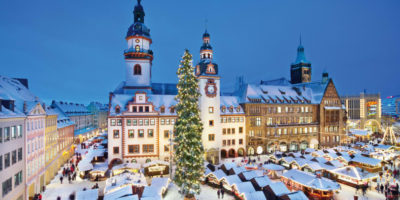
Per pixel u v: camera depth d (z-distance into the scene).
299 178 38.22
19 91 42.69
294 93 80.69
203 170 33.34
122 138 54.06
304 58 103.56
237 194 35.56
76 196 29.31
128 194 29.61
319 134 78.62
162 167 50.41
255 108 69.69
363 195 37.50
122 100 57.78
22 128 32.44
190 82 32.06
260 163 55.03
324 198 34.56
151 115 55.47
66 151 60.62
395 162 59.53
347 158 52.66
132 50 65.25
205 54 62.41
